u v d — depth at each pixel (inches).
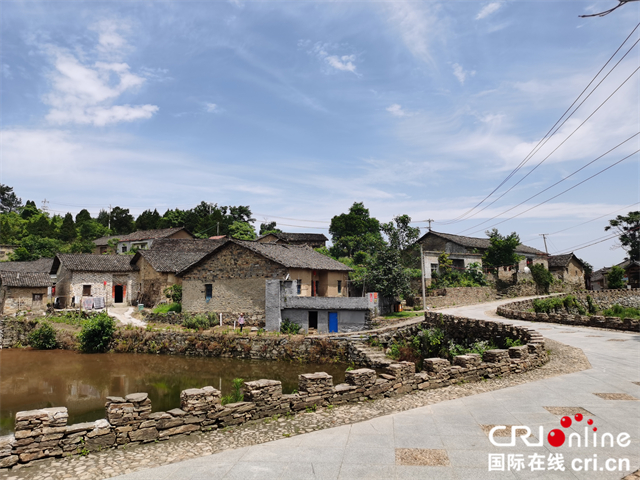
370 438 312.2
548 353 649.6
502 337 799.7
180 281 1530.5
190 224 3393.2
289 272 1205.7
